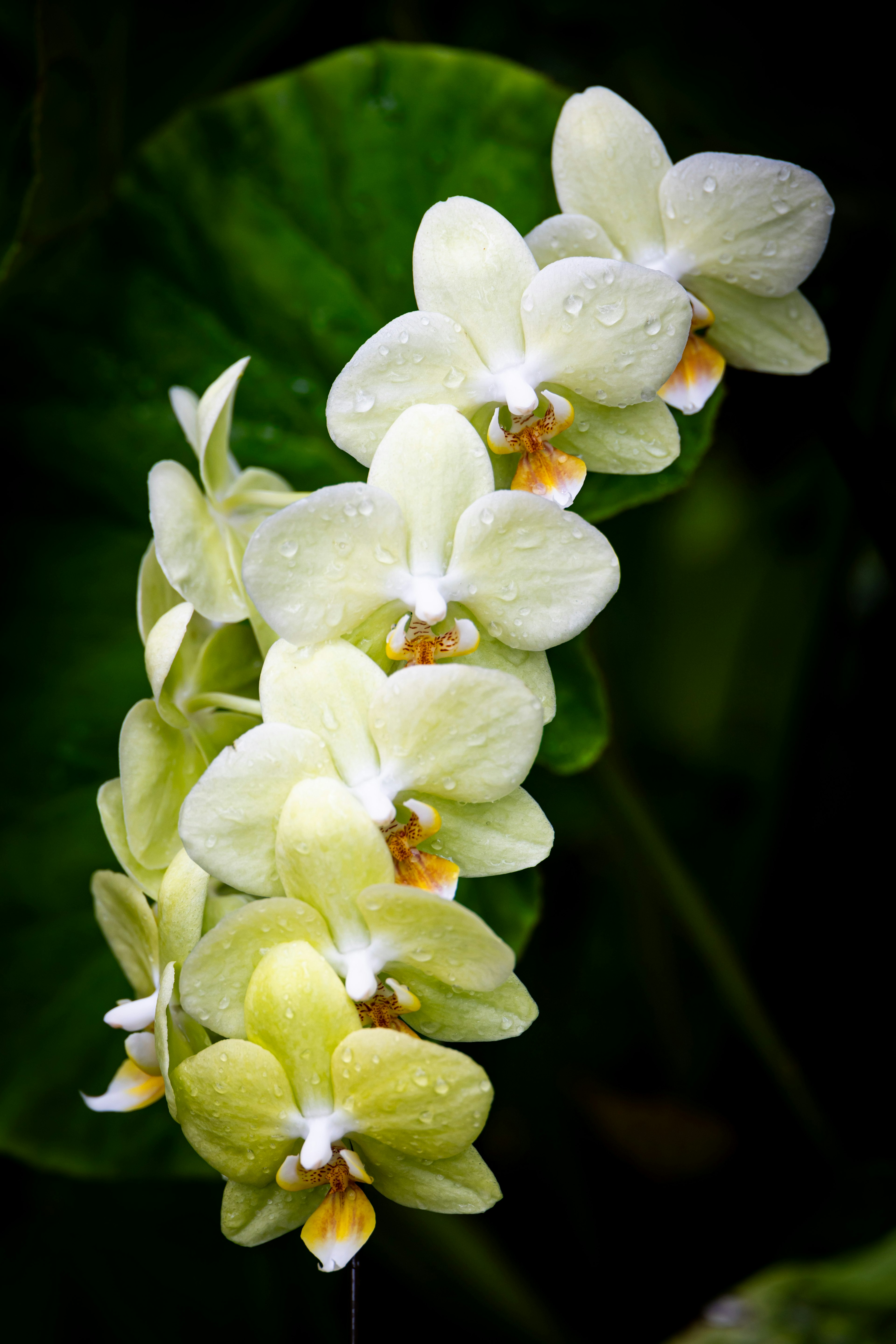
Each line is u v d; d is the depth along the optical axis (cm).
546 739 102
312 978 87
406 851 89
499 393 91
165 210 105
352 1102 87
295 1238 108
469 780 89
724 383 100
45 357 106
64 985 105
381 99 104
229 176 105
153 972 92
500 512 88
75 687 106
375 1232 107
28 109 104
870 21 107
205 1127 88
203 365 106
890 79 108
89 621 106
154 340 106
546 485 91
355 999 87
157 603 93
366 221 104
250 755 88
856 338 108
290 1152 88
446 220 90
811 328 96
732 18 108
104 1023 105
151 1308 108
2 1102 104
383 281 104
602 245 93
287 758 88
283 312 105
